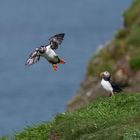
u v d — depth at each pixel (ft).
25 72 401.08
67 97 312.91
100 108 81.71
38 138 81.20
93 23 621.31
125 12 167.12
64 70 391.04
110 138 69.05
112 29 564.71
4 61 457.68
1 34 626.23
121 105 82.02
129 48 151.43
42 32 607.78
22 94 329.31
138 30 154.81
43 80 367.86
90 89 147.43
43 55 67.05
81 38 525.75
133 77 143.02
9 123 259.60
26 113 280.51
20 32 627.46
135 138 66.95
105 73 91.76
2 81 378.12
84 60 426.10
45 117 270.87
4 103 307.37
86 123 76.43
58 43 67.77
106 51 155.02
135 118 73.82
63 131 77.10
